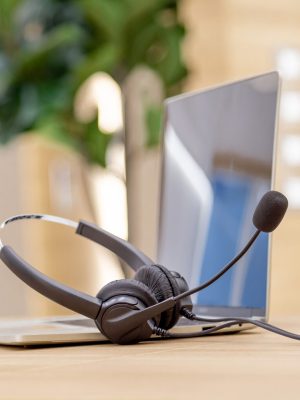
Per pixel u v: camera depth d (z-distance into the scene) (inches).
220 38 134.4
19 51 106.1
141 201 132.9
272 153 38.1
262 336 32.6
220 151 42.6
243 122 40.9
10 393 17.1
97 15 107.0
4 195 139.1
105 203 130.9
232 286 39.0
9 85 104.6
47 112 104.3
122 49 109.7
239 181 40.3
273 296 135.3
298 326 38.1
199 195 43.7
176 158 46.9
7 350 28.5
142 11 107.3
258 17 135.7
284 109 135.5
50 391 17.2
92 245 137.9
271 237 36.7
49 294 29.8
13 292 139.6
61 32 100.0
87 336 29.8
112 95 116.0
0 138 106.0
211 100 44.2
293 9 136.6
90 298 29.5
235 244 39.4
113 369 21.3
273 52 136.1
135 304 29.2
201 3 134.2
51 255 138.3
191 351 26.2
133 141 114.7
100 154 108.4
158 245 47.2
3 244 31.1
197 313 41.3
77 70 102.1
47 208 137.6
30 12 107.5
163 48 112.9
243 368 21.0
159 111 112.0
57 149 134.8
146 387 17.5
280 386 17.4
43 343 29.0
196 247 43.0
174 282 31.1
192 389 17.1
